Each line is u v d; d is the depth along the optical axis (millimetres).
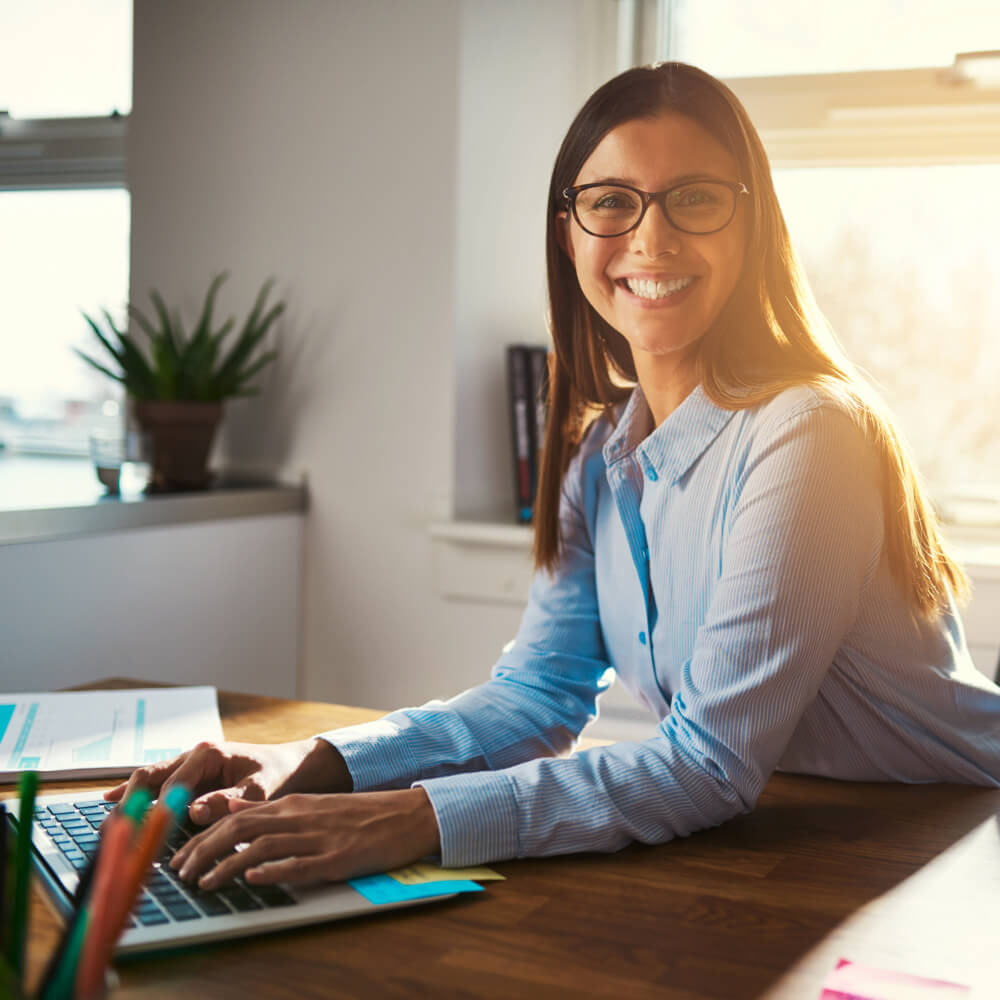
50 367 2951
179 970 647
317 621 2490
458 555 2307
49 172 2861
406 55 2305
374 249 2367
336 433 2439
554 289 1180
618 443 1127
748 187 993
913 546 981
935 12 2195
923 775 1053
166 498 2113
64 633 1922
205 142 2520
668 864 830
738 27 2334
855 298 2324
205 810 837
